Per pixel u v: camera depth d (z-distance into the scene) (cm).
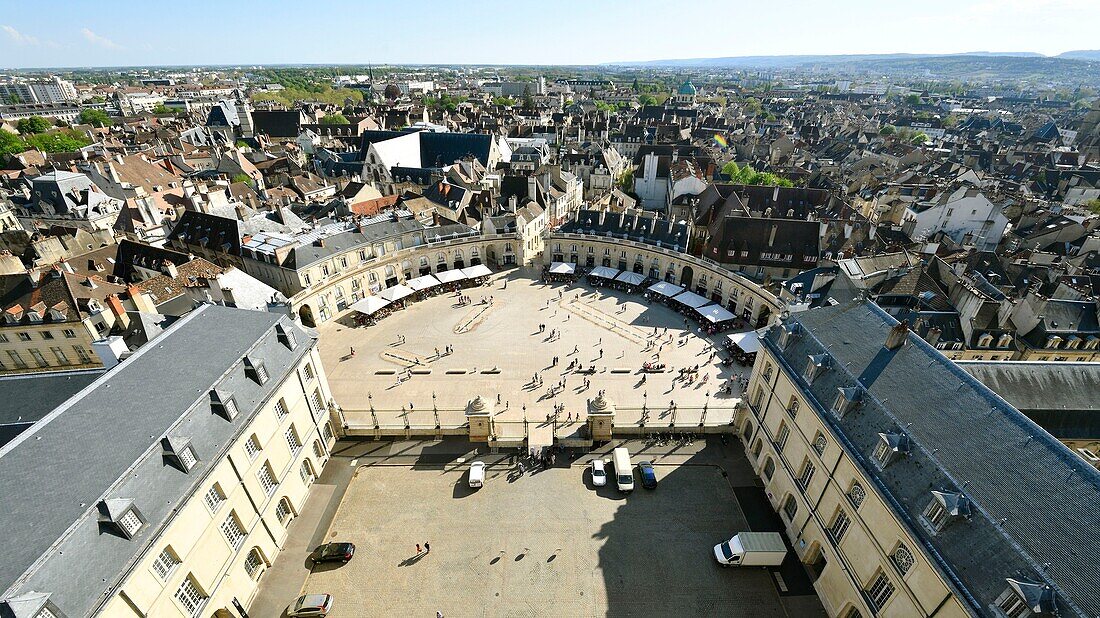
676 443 5728
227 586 3919
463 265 10225
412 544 4619
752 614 4097
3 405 4028
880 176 15225
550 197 12394
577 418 6119
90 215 11125
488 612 4106
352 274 8631
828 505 4066
